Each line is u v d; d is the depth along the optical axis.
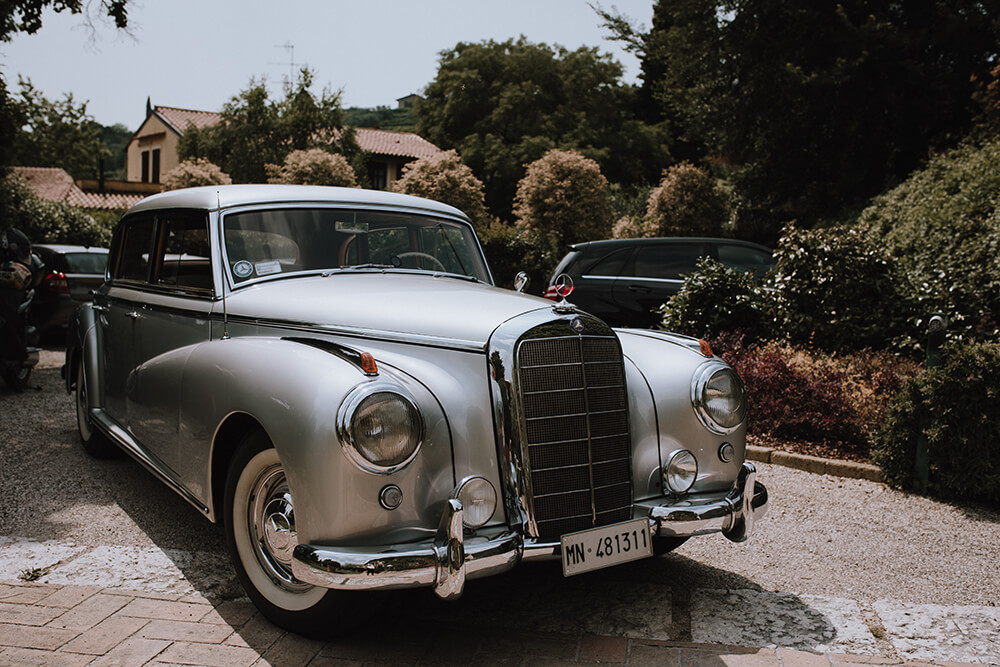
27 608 3.07
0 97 14.71
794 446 5.95
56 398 7.27
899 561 3.92
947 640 3.05
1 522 4.01
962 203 9.84
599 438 2.99
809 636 3.06
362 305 3.28
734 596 3.44
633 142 39.03
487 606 3.29
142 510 4.26
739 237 22.89
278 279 3.75
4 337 7.18
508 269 19.17
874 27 17.91
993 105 13.74
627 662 2.82
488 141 37.91
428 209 4.50
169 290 4.06
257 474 2.95
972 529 4.44
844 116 19.27
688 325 7.84
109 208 33.81
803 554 3.99
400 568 2.46
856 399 6.15
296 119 31.91
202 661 2.71
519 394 2.80
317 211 4.05
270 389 2.74
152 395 3.75
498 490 2.82
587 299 9.59
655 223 24.14
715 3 19.94
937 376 4.93
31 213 17.58
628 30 22.84
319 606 2.77
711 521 3.08
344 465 2.51
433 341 2.99
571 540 2.79
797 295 7.59
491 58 42.75
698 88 20.97
